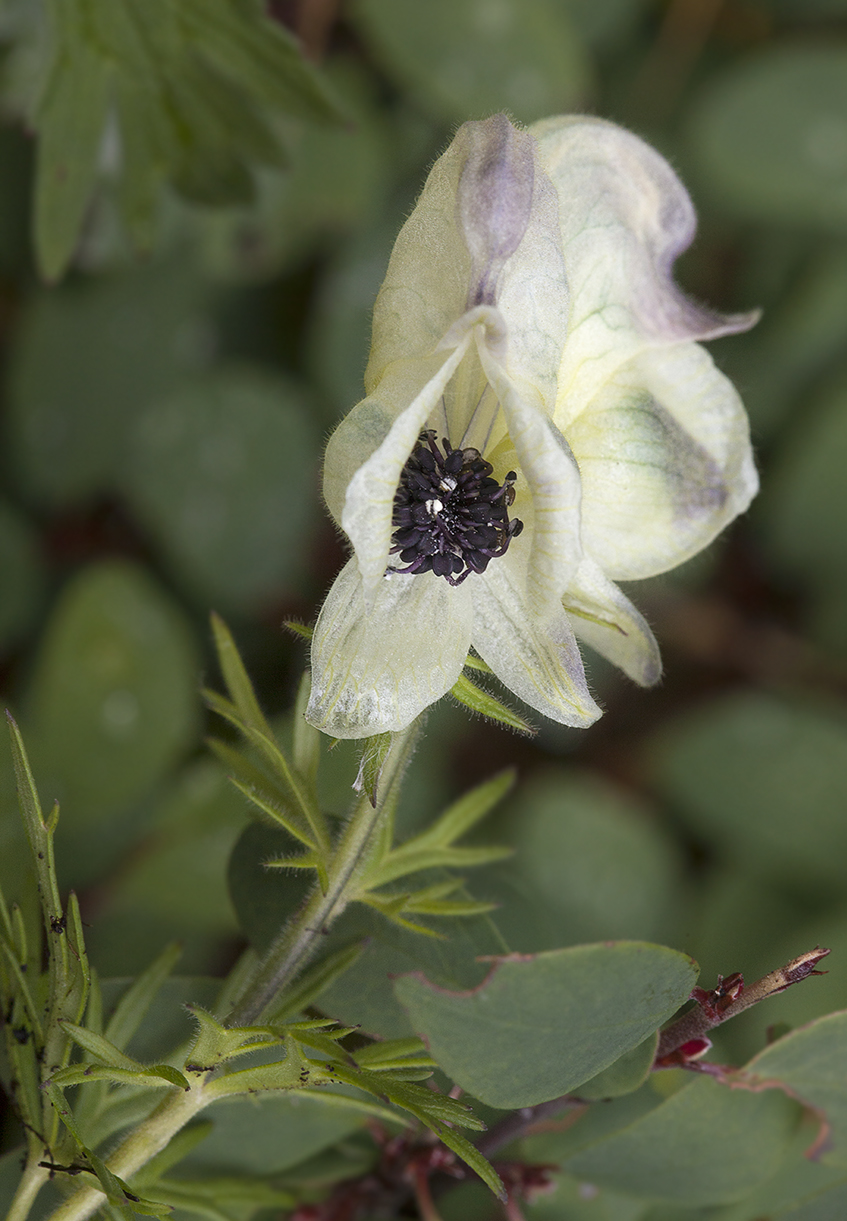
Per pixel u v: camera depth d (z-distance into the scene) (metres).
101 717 0.33
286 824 0.23
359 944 0.24
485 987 0.23
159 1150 0.23
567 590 0.23
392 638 0.22
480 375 0.23
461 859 0.24
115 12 0.29
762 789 0.39
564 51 0.39
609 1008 0.23
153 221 0.31
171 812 0.33
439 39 0.39
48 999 0.23
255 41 0.29
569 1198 0.26
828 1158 0.25
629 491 0.23
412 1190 0.25
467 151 0.22
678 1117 0.24
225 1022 0.23
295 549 0.40
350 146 0.39
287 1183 0.25
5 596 0.39
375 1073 0.23
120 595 0.34
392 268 0.23
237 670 0.24
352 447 0.22
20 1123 0.24
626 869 0.37
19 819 0.27
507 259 0.22
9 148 0.39
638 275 0.23
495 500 0.23
